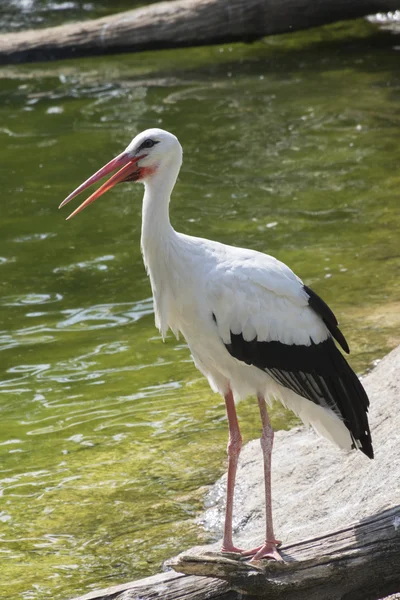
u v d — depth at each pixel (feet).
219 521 30.04
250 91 76.18
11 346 42.50
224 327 26.89
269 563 21.86
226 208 56.54
